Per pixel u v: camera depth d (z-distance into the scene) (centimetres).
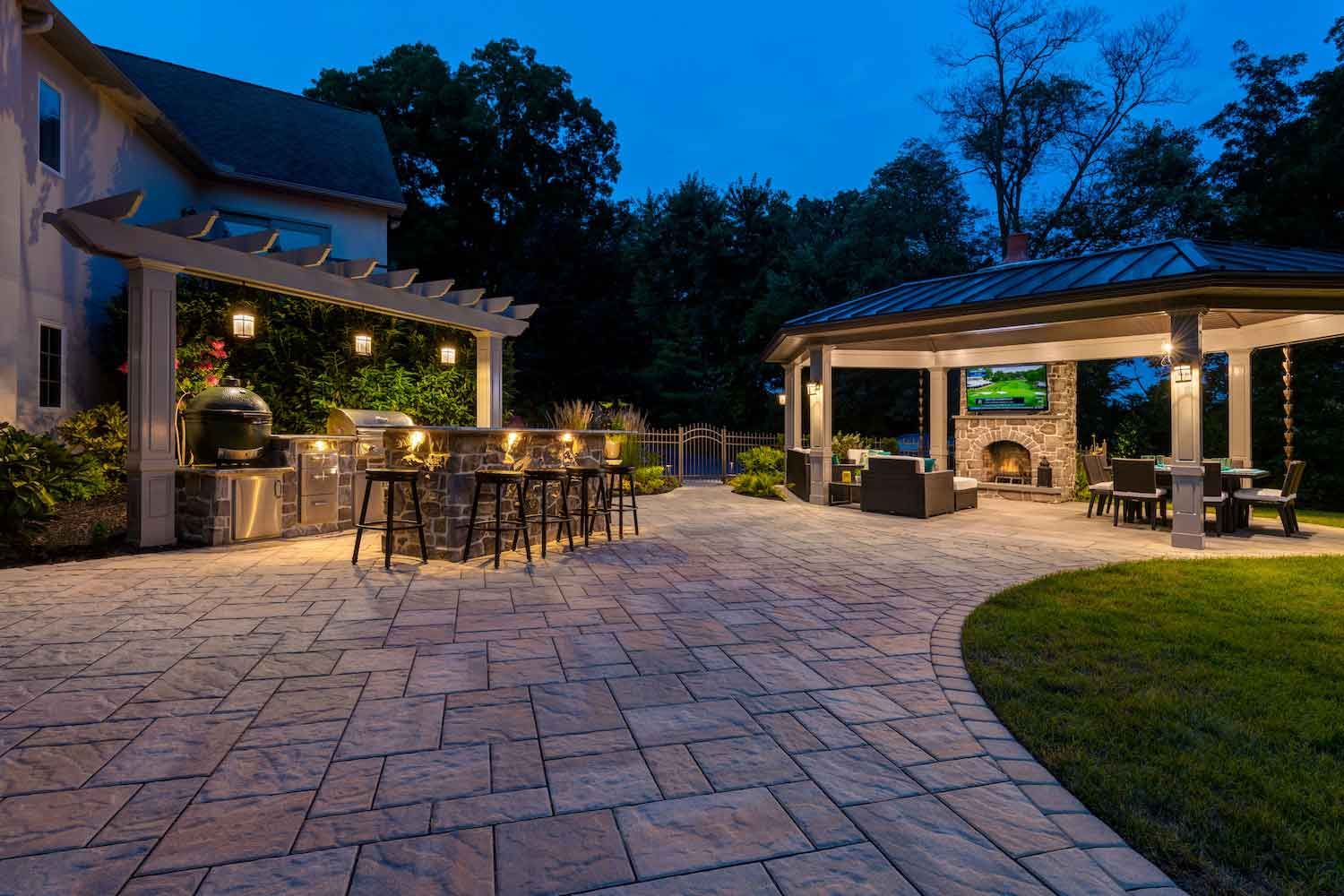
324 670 350
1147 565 635
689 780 245
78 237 585
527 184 3033
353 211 1527
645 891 183
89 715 292
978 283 1038
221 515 702
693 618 456
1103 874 193
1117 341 1152
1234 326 1030
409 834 209
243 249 710
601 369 2606
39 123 867
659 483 1445
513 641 404
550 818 219
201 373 957
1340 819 221
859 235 2520
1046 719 295
